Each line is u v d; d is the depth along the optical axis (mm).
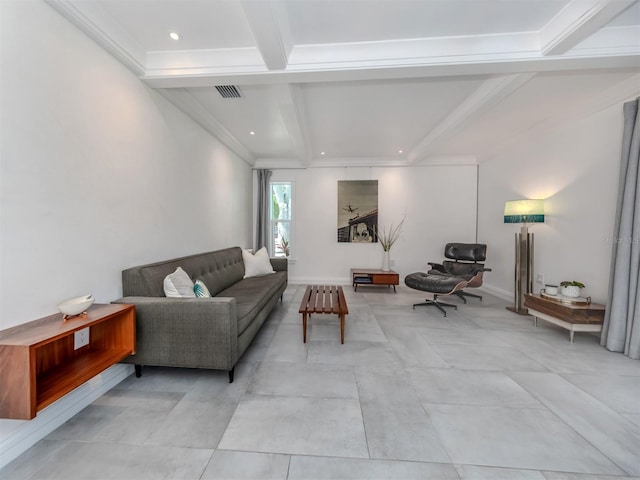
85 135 1652
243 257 4035
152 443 1302
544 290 2949
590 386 1785
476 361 2133
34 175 1357
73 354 1575
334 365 2066
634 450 1268
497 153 4426
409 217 5215
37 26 1362
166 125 2492
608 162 2613
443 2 1615
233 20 1745
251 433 1367
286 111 2773
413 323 3029
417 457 1227
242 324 2012
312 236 5312
